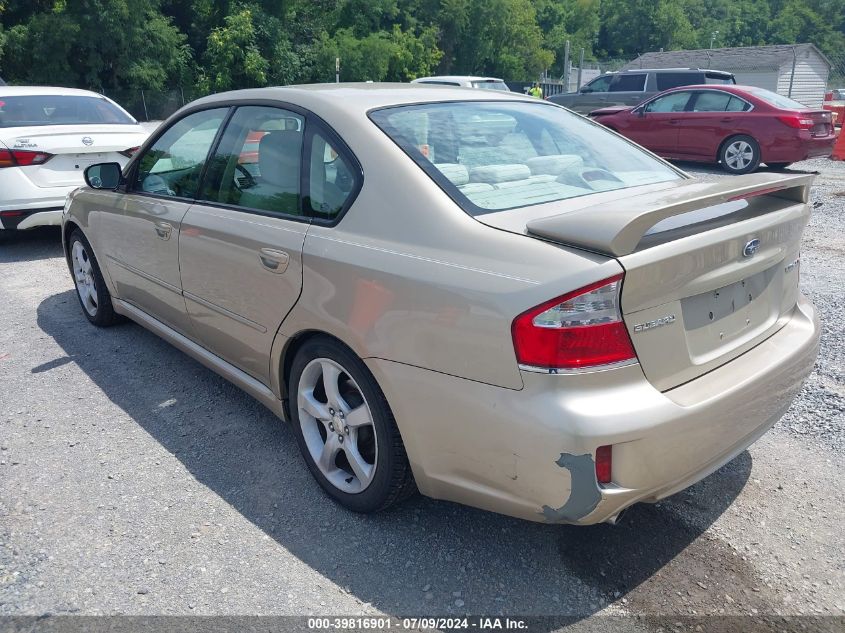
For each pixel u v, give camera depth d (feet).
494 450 7.19
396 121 9.34
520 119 10.52
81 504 9.59
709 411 7.30
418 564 8.45
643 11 303.07
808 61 127.75
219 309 10.91
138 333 15.94
